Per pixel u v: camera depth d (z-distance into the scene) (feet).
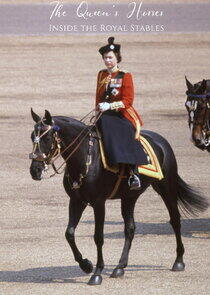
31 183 132.26
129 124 80.64
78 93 221.05
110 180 79.30
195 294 74.23
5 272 83.41
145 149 83.41
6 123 186.39
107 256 90.12
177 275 81.76
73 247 78.48
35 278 80.94
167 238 99.19
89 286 77.66
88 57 281.95
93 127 80.33
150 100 212.84
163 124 184.44
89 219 110.01
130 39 333.01
